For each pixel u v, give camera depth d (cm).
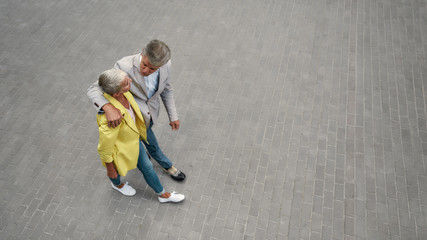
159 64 263
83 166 439
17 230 382
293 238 382
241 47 607
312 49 604
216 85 541
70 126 483
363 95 530
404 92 535
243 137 473
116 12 674
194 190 418
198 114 500
